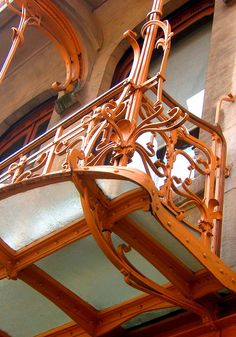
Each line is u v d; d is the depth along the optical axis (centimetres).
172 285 473
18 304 546
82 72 982
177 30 934
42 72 1132
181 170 689
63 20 950
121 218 443
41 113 1106
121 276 487
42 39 1159
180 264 465
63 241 479
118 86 529
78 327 530
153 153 487
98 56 1011
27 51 1173
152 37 554
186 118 476
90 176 430
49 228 492
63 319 539
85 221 466
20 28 795
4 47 1167
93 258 488
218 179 573
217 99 711
